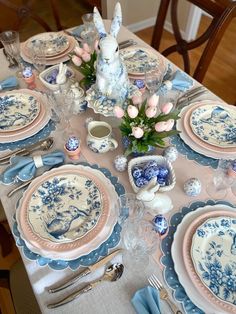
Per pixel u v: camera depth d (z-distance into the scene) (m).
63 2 3.36
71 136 0.85
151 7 2.87
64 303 0.57
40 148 0.86
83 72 0.91
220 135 0.87
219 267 0.60
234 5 1.13
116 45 0.76
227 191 0.75
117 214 0.68
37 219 0.69
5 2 1.53
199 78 1.34
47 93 1.02
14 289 0.98
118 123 0.88
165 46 2.76
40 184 0.75
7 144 0.88
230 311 0.53
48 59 1.16
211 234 0.64
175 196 0.74
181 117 0.92
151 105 0.69
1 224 1.23
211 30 1.25
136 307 0.55
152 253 0.63
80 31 1.31
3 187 0.77
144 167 0.74
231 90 2.38
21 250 0.64
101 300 0.57
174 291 0.58
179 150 0.85
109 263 0.62
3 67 1.18
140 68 1.10
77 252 0.63
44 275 0.61
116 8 0.74
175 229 0.67
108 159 0.83
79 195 0.73
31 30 3.01
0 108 0.98
